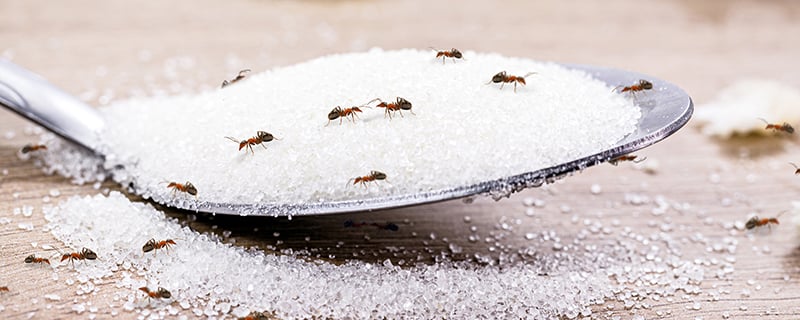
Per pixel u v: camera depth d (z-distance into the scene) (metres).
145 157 0.25
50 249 0.24
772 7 0.36
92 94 0.28
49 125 0.26
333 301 0.23
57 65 0.30
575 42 0.32
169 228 0.24
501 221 0.25
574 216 0.26
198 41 0.31
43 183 0.26
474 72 0.24
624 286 0.24
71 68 0.30
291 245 0.24
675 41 0.32
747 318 0.24
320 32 0.32
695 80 0.30
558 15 0.35
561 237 0.25
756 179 0.27
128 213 0.24
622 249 0.25
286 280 0.23
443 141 0.23
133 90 0.29
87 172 0.26
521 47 0.31
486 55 0.25
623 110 0.24
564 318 0.23
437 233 0.25
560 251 0.25
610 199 0.26
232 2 0.35
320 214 0.23
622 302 0.24
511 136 0.23
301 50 0.31
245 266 0.24
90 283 0.23
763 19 0.34
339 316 0.23
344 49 0.31
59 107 0.26
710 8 0.36
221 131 0.24
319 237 0.25
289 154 0.24
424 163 0.23
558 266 0.24
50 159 0.26
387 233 0.25
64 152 0.26
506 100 0.24
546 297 0.24
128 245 0.24
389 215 0.25
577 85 0.25
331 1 0.36
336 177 0.23
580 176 0.27
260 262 0.24
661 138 0.24
